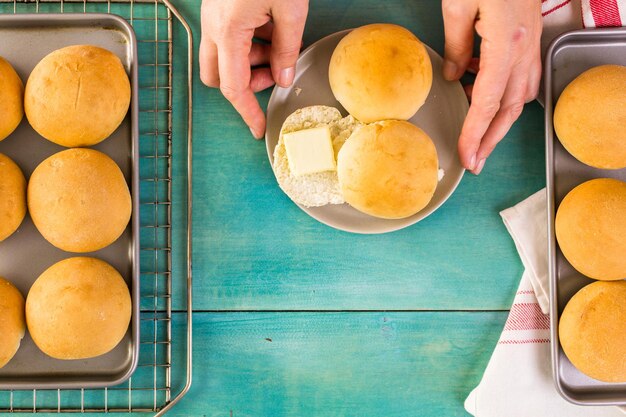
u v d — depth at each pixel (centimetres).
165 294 77
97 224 71
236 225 78
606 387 75
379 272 78
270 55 72
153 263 77
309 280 78
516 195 78
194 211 78
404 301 78
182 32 78
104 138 74
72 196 71
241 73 68
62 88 71
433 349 78
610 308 72
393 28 72
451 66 74
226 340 78
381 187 70
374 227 75
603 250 72
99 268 72
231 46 67
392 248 78
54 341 71
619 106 72
